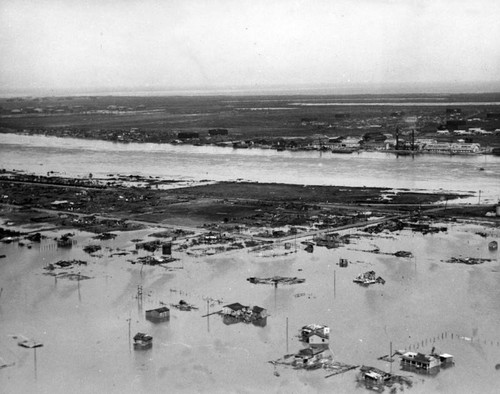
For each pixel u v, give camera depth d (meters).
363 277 102.69
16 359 76.12
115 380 71.00
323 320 86.56
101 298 95.25
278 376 71.50
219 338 81.25
